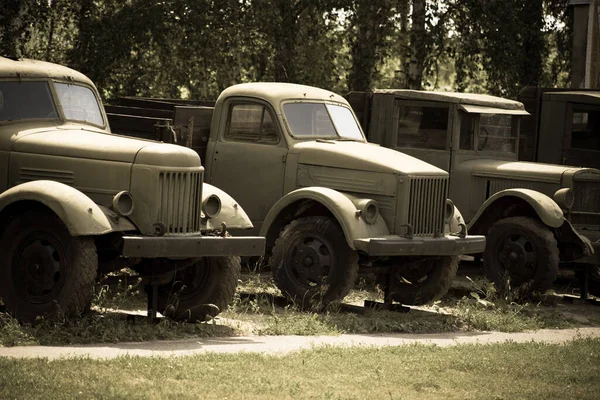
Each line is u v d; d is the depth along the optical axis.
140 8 26.45
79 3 27.00
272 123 15.24
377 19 26.72
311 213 14.75
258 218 15.28
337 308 13.93
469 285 17.41
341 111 15.89
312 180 14.77
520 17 27.72
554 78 30.77
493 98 18.11
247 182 15.35
